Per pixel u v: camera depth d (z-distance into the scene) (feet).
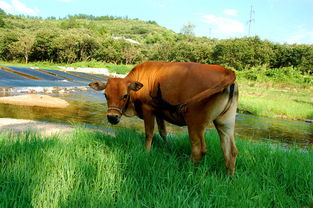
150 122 14.64
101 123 29.50
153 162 12.68
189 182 11.44
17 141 13.39
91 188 10.11
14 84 63.67
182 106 12.22
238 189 11.00
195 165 12.97
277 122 41.91
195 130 12.66
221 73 12.41
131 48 222.69
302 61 167.84
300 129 37.17
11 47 193.88
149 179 11.32
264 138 29.91
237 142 18.26
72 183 10.02
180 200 9.29
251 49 177.68
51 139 14.83
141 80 14.57
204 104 12.14
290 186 12.39
